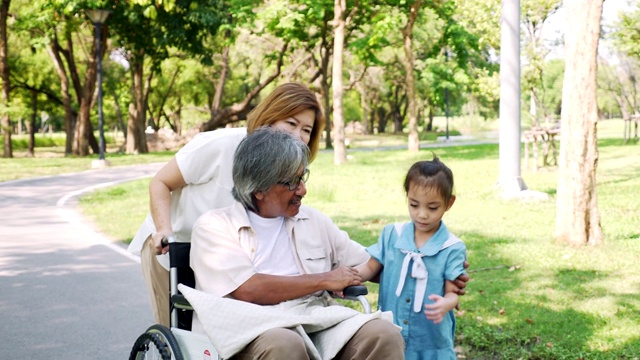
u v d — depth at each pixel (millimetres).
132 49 36281
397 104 65688
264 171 3463
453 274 3619
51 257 8875
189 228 3906
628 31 28016
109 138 76375
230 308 3191
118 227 11227
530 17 22250
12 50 40375
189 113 64750
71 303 6684
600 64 38719
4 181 20422
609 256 7961
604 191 13914
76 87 38625
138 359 3641
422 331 3697
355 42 30141
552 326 5441
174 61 49281
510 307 5988
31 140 41500
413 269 3680
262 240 3574
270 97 3803
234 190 3604
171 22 31703
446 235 3703
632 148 28391
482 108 71438
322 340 3252
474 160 24594
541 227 10086
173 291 3607
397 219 11305
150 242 3914
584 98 8469
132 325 5988
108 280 7629
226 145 3848
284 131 3566
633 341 5047
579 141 8539
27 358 5191
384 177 18500
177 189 3943
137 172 24359
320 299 3619
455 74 30828
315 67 43906
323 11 26344
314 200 14125
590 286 6695
